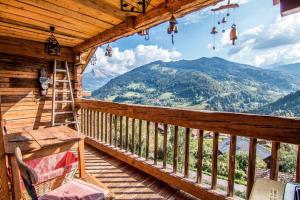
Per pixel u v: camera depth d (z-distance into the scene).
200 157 2.47
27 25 3.94
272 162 1.84
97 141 4.57
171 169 2.95
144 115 3.27
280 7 1.37
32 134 2.66
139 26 3.50
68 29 4.20
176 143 2.77
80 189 1.79
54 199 1.62
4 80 4.75
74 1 2.88
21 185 2.20
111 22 3.78
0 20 3.67
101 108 4.52
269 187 1.32
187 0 2.62
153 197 2.60
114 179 3.10
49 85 5.52
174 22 2.70
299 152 1.69
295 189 1.16
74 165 1.99
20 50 4.89
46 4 3.01
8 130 4.79
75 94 5.98
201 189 2.39
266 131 1.83
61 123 5.53
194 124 2.48
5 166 2.10
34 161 2.32
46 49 3.99
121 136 3.89
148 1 2.76
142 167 3.26
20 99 5.01
